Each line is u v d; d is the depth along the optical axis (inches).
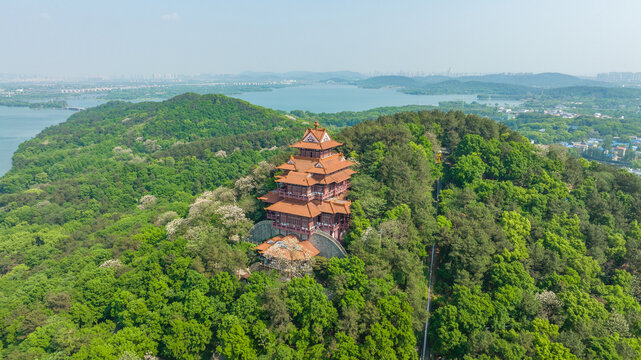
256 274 2837.1
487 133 5339.6
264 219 3757.4
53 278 3932.1
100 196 7741.1
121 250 4163.4
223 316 2684.5
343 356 2294.5
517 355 2497.5
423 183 4121.6
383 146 4330.7
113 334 2773.1
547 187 4475.9
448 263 3245.6
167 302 2933.1
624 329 2903.5
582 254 3631.9
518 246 3511.3
